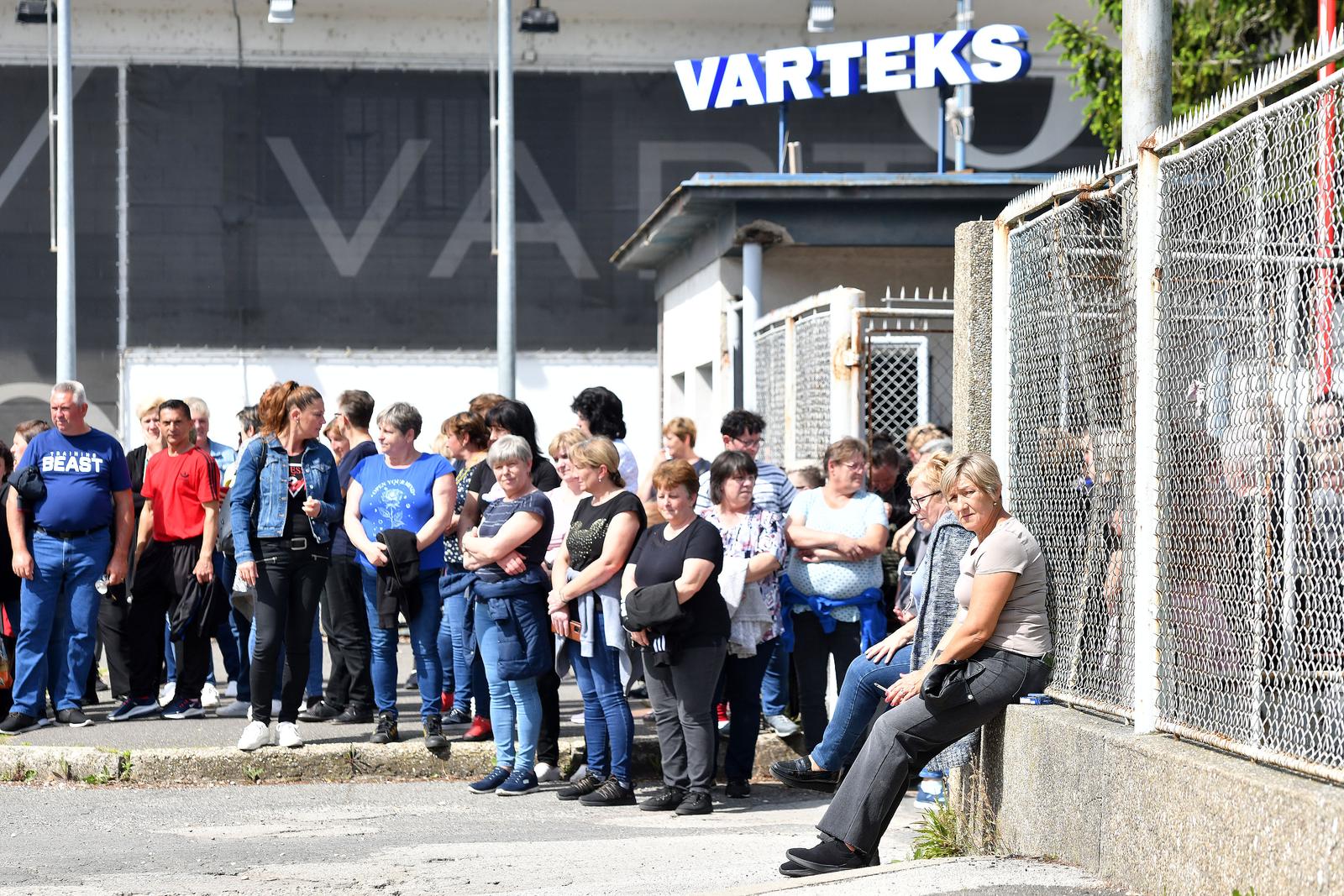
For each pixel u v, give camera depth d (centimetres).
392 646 924
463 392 2405
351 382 2386
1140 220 554
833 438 1028
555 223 2422
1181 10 1579
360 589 1001
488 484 906
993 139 2489
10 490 991
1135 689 550
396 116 2403
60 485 991
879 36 2514
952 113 1781
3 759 901
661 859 674
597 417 959
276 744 919
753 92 1628
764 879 620
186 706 1053
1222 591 504
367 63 2397
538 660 843
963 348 720
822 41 2509
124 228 2359
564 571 829
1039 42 2492
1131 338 576
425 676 918
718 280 1587
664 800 810
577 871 646
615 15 2444
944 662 611
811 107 2456
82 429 1009
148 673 1054
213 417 2366
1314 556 452
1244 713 488
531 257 2417
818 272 1537
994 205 1477
